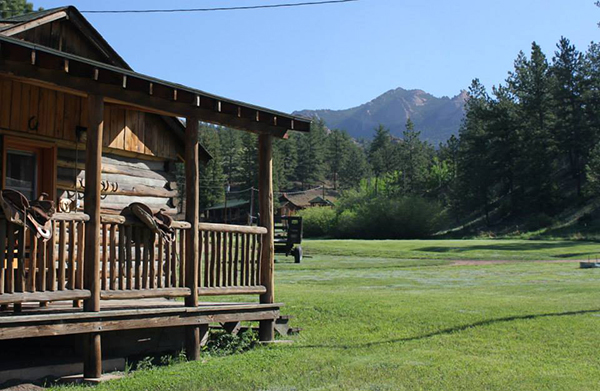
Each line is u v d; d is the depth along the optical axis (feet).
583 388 24.85
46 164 34.53
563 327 37.86
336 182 572.92
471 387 24.99
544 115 278.67
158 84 26.91
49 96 34.19
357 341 35.14
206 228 30.86
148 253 28.58
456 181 298.35
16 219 22.59
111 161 38.93
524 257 127.24
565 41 269.44
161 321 28.30
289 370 28.04
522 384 25.44
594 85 266.16
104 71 25.04
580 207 245.45
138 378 26.16
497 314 43.14
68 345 28.96
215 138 423.23
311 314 44.39
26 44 22.15
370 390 24.66
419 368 28.25
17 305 27.71
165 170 43.55
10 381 24.63
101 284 27.35
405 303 49.73
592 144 262.06
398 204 270.67
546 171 258.78
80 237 25.35
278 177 417.49
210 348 33.37
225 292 31.71
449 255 133.59
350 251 146.61
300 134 525.75
